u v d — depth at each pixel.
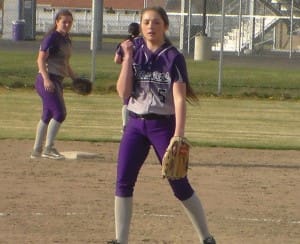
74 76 28.58
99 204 21.78
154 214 20.69
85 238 18.20
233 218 20.61
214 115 44.47
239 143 34.44
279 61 82.94
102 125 39.22
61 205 21.55
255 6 103.12
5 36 113.75
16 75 58.94
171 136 16.52
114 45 106.62
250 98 53.75
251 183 25.53
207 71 64.75
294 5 106.31
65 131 36.72
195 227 16.95
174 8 118.19
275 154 31.92
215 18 104.75
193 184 24.98
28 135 35.16
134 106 16.70
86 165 27.95
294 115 45.78
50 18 157.50
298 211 21.72
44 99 28.27
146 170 26.98
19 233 18.48
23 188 23.70
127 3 171.38
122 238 16.62
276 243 18.22
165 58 16.44
